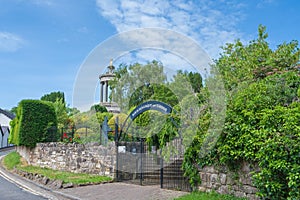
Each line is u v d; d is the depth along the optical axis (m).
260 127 6.52
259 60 10.87
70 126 16.86
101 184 10.50
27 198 8.29
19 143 16.27
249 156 6.56
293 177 5.50
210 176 7.89
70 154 13.64
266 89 7.12
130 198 8.00
